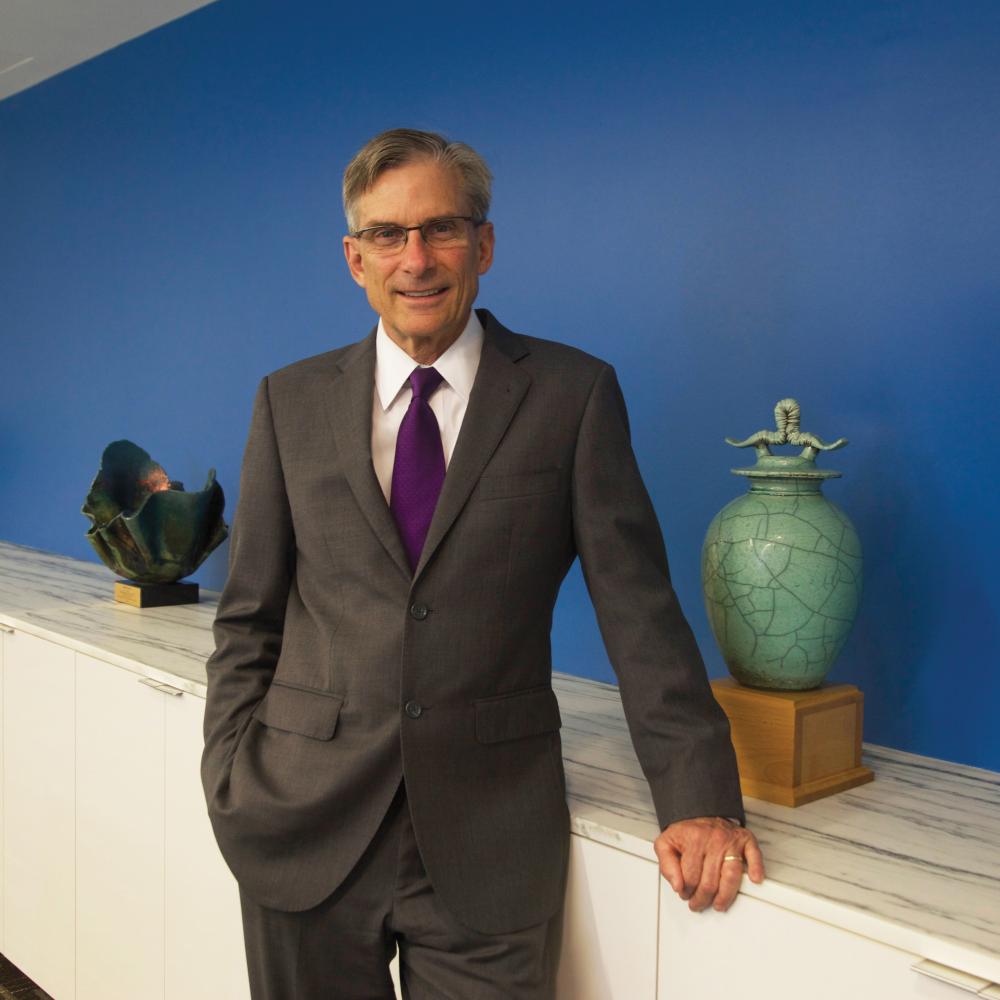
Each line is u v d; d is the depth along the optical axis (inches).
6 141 157.5
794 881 47.7
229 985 75.4
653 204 79.7
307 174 108.1
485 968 53.4
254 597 60.0
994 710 64.1
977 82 62.7
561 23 85.0
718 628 61.6
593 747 67.6
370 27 101.1
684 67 77.2
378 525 53.7
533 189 87.8
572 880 56.1
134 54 131.2
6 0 119.3
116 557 108.3
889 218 67.0
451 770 53.0
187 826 78.4
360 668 54.1
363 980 56.9
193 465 125.0
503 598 53.6
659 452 80.3
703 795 50.6
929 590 66.5
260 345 114.8
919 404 66.2
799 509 59.5
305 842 54.6
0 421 161.2
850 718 61.3
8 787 102.3
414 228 52.1
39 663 96.7
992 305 62.8
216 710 60.2
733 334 75.3
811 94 70.3
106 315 138.0
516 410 54.4
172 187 125.9
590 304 84.3
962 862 50.2
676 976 51.6
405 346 55.8
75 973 93.1
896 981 43.6
